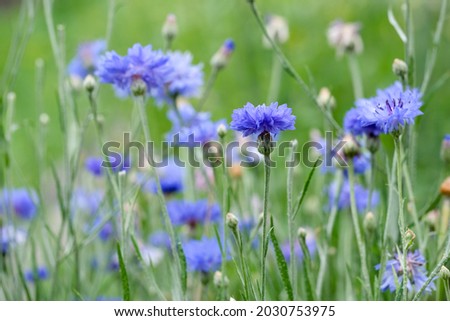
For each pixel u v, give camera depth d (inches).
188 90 47.1
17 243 47.9
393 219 42.1
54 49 47.6
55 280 45.7
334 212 44.1
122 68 41.5
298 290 46.7
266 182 37.3
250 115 37.1
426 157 62.2
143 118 41.3
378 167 43.6
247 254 41.8
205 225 48.9
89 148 68.0
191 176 48.6
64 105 46.9
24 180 49.1
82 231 49.8
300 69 75.4
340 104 73.0
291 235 38.9
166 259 47.8
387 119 37.8
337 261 48.6
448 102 66.7
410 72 43.1
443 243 41.6
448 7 72.3
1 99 46.5
